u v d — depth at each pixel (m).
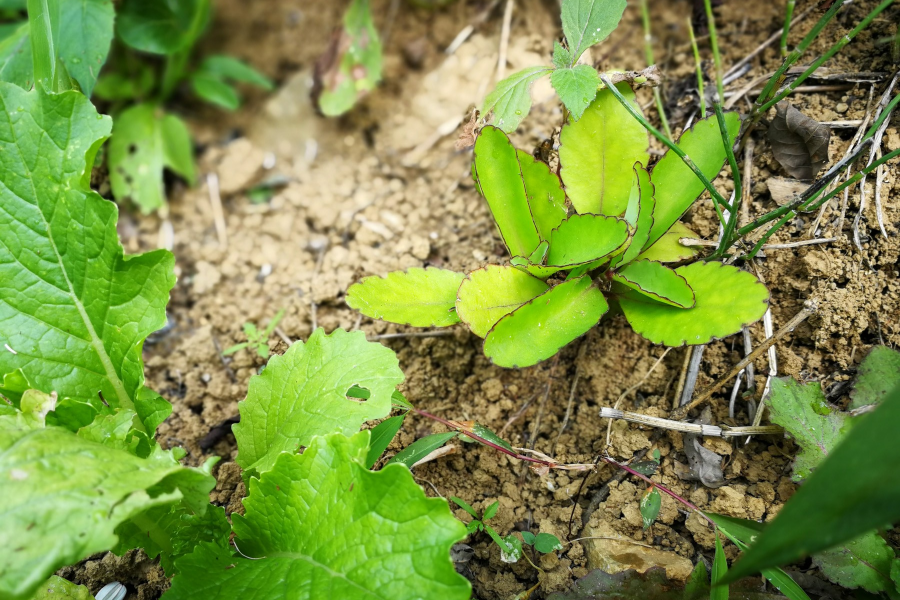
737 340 0.41
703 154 0.40
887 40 0.43
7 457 0.30
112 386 0.37
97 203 0.36
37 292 0.36
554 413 0.43
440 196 0.52
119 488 0.30
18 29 0.46
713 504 0.38
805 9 0.46
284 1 0.62
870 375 0.37
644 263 0.39
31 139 0.36
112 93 0.56
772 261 0.41
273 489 0.34
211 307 0.51
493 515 0.39
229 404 0.46
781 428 0.38
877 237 0.40
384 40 0.58
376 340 0.46
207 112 0.60
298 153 0.58
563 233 0.39
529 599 0.38
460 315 0.37
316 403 0.36
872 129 0.39
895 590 0.34
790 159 0.42
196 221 0.56
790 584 0.34
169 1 0.54
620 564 0.38
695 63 0.48
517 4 0.55
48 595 0.36
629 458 0.40
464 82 0.56
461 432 0.40
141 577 0.41
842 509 0.26
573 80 0.39
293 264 0.52
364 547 0.32
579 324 0.38
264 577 0.33
